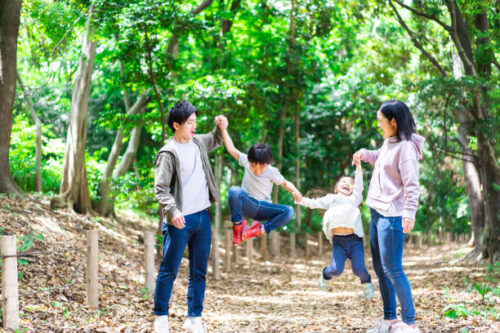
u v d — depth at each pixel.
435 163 13.17
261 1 17.41
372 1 14.20
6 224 9.16
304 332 5.64
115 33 12.06
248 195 4.88
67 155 12.76
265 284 12.09
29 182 13.13
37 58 13.00
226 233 13.66
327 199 5.38
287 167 21.84
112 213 14.48
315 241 24.31
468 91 11.29
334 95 21.73
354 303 8.68
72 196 12.62
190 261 4.67
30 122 17.20
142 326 5.56
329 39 19.09
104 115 11.59
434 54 16.16
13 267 4.79
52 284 6.90
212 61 16.56
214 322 6.70
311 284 12.45
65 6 10.42
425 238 28.89
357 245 5.31
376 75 19.42
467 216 22.89
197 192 4.59
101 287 7.55
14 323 4.77
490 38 13.32
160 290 4.50
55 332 4.96
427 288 9.66
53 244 9.03
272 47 18.47
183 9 11.45
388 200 4.39
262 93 14.06
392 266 4.39
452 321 5.39
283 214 4.88
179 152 4.53
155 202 12.77
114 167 14.41
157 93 10.68
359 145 23.75
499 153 12.21
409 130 4.37
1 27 10.30
